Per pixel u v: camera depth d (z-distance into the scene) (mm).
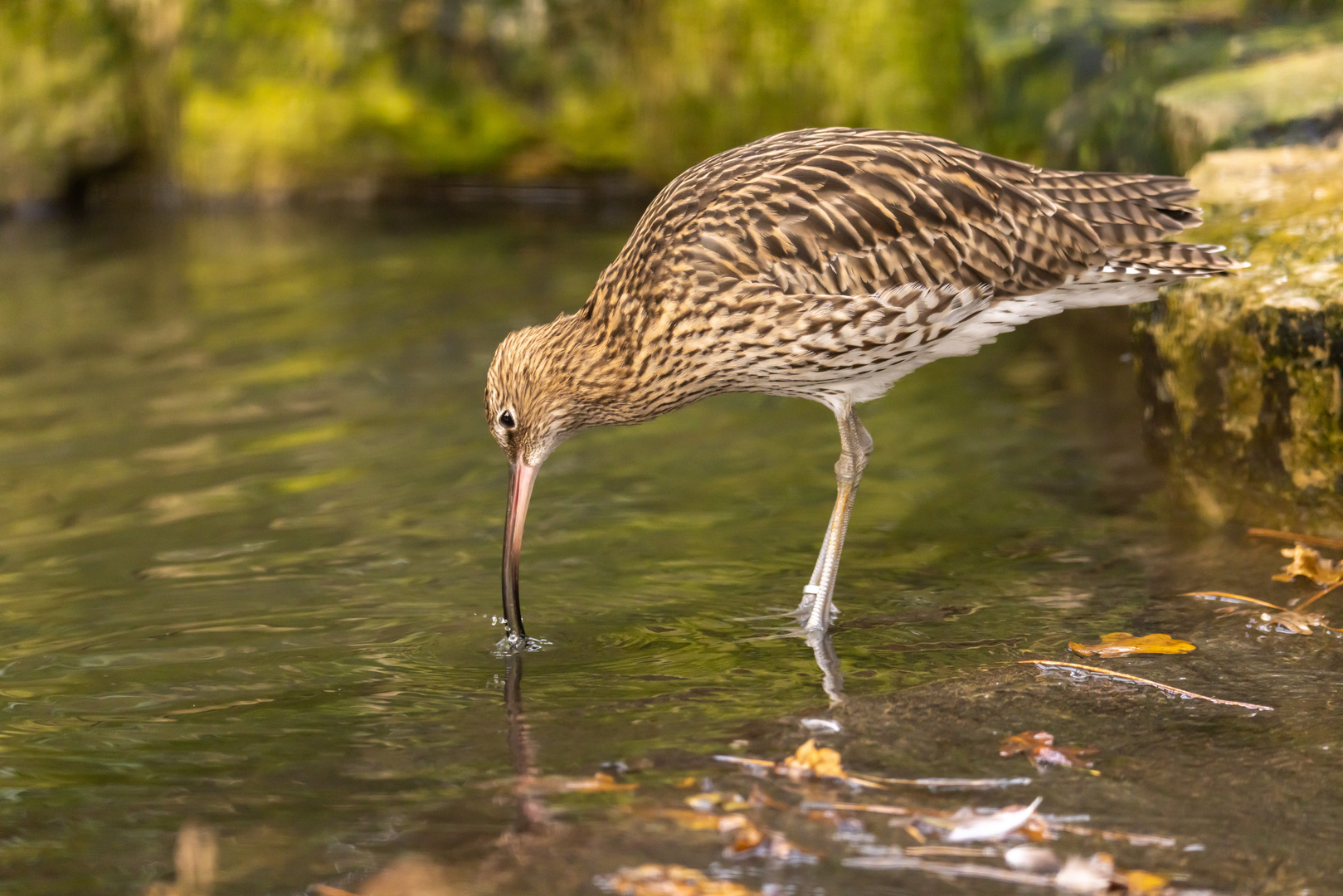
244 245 22422
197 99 24688
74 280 20703
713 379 10367
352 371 16172
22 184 25078
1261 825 6730
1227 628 9195
